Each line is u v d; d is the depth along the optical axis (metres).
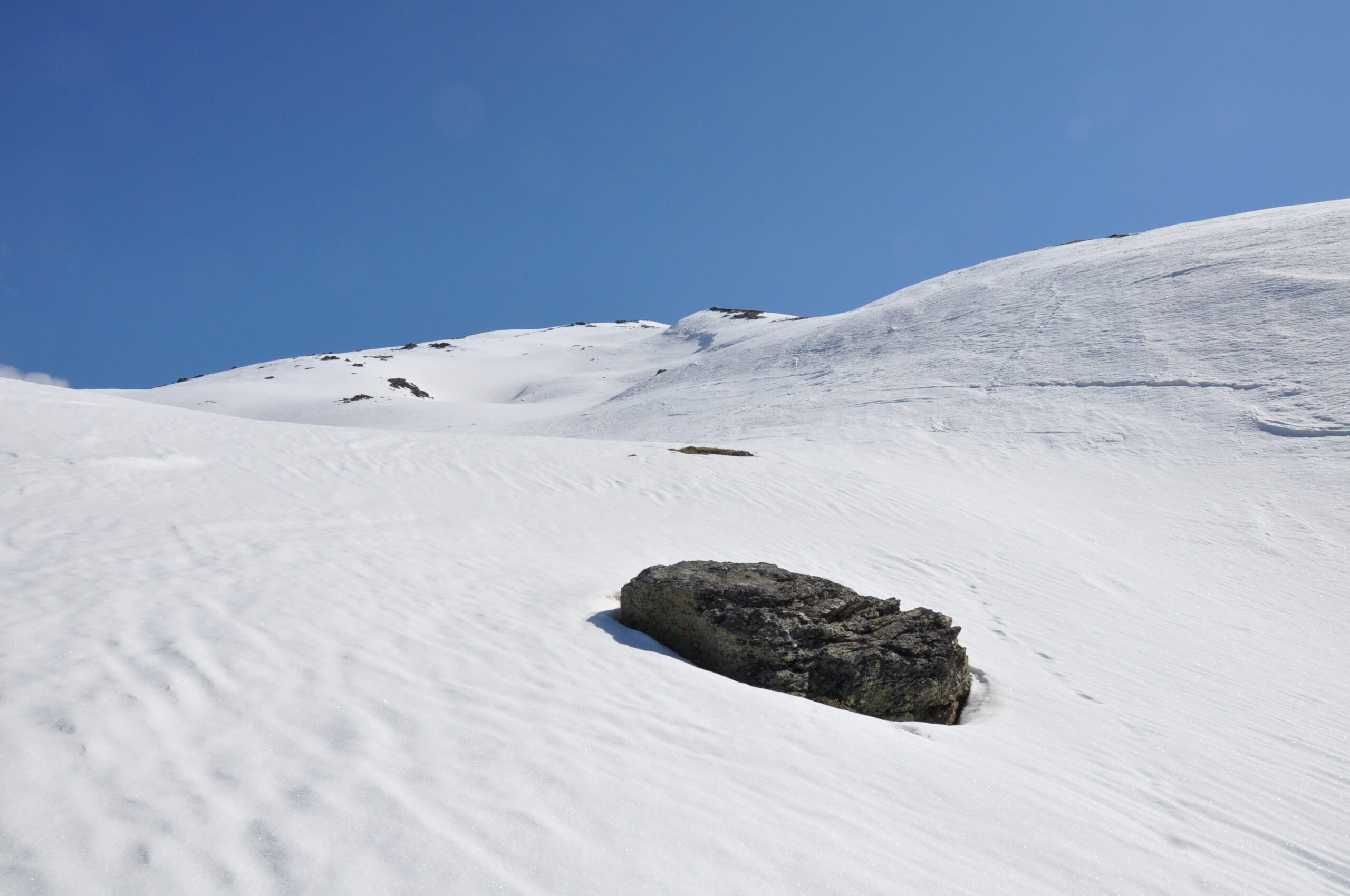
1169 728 5.73
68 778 3.03
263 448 13.31
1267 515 15.26
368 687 4.24
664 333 91.62
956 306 38.53
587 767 3.61
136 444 12.29
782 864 3.05
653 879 2.82
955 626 6.93
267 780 3.17
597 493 12.54
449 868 2.73
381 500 10.88
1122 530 14.27
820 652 5.71
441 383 82.56
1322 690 7.27
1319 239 29.91
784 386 36.06
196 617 5.10
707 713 4.52
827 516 12.18
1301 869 3.89
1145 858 3.68
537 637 5.60
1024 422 22.91
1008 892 3.17
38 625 4.65
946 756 4.51
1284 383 21.39
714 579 6.40
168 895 2.47
